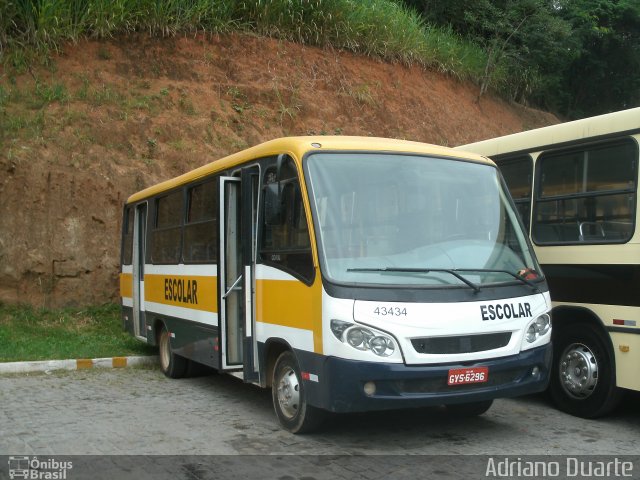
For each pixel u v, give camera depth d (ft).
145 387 30.86
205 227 28.48
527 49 75.46
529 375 21.34
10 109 48.19
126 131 50.08
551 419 24.40
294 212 21.72
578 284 24.32
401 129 62.28
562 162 25.54
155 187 35.78
